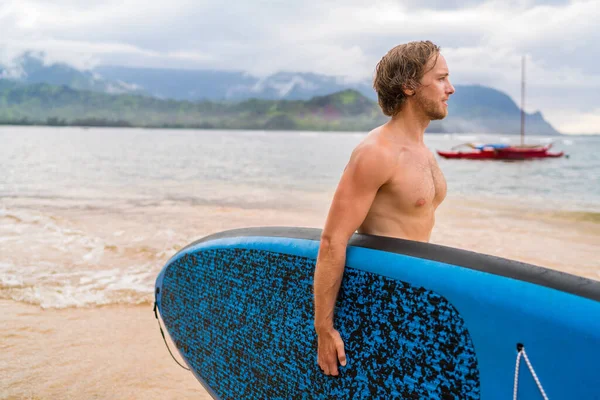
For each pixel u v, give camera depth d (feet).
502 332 4.43
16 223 23.59
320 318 5.55
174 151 110.42
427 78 5.57
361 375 5.42
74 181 43.91
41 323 12.56
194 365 7.89
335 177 48.67
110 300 14.05
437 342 4.84
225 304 7.17
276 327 6.36
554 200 33.53
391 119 5.88
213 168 60.29
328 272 5.36
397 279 5.10
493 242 19.75
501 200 33.50
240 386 6.99
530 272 4.50
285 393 6.29
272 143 186.80
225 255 7.13
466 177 50.90
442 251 5.04
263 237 6.58
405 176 5.51
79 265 17.01
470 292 4.62
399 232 5.68
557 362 4.16
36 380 9.86
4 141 161.58
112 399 9.25
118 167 61.11
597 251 18.15
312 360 5.94
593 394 4.00
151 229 21.98
